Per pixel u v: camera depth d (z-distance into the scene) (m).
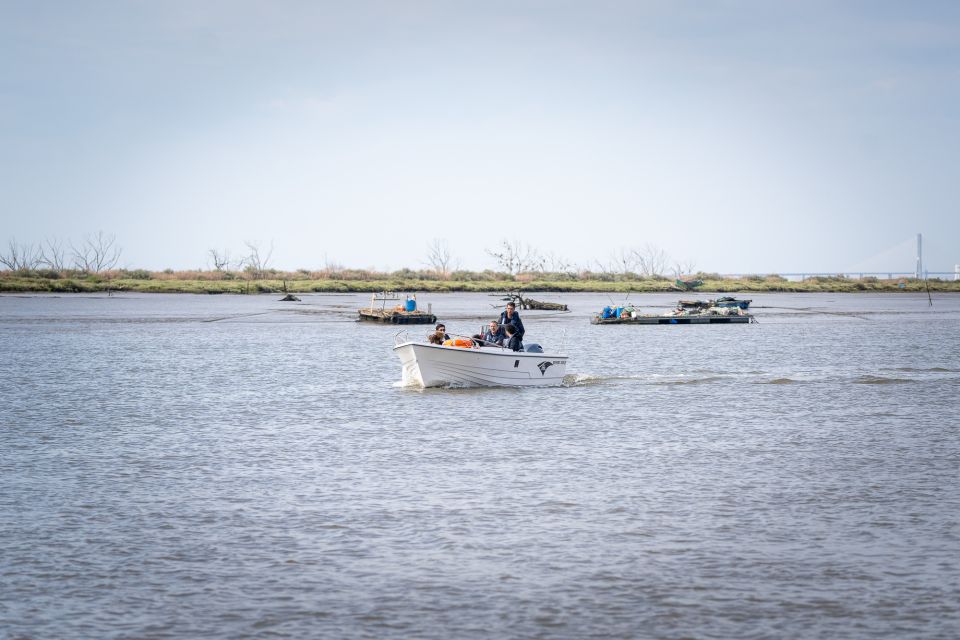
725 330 107.88
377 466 31.56
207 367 64.81
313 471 30.80
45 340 89.69
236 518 25.14
